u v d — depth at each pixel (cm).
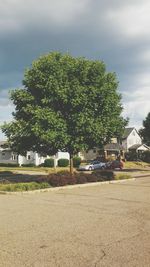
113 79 2812
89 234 1033
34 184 2311
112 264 753
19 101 2794
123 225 1155
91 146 2852
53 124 2567
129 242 938
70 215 1345
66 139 2603
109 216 1318
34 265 753
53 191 2256
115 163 5438
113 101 2739
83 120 2583
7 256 819
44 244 924
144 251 850
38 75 2678
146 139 5238
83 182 2600
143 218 1273
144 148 8600
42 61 2698
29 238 990
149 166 6412
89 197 1906
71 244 923
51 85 2625
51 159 6031
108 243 929
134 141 8694
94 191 2209
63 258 800
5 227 1134
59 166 6028
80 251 856
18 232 1064
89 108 2669
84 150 2827
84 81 2705
